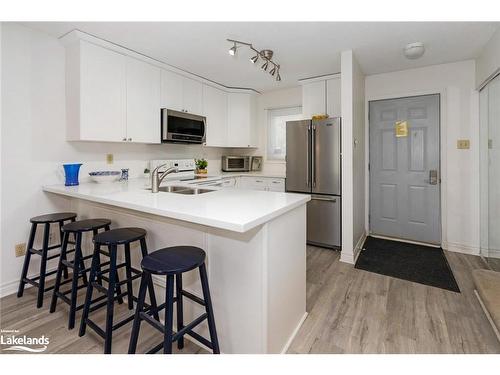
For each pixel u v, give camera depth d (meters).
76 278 1.85
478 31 2.43
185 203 1.64
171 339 1.22
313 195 3.42
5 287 2.27
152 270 1.21
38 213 2.47
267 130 4.72
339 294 2.24
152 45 2.72
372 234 3.84
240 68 3.41
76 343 1.66
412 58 2.78
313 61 3.14
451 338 1.68
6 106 2.25
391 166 3.64
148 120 3.08
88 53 2.49
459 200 3.21
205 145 3.99
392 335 1.71
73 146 2.70
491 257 2.79
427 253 3.17
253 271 1.41
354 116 3.01
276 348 1.52
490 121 2.78
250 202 1.67
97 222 2.04
